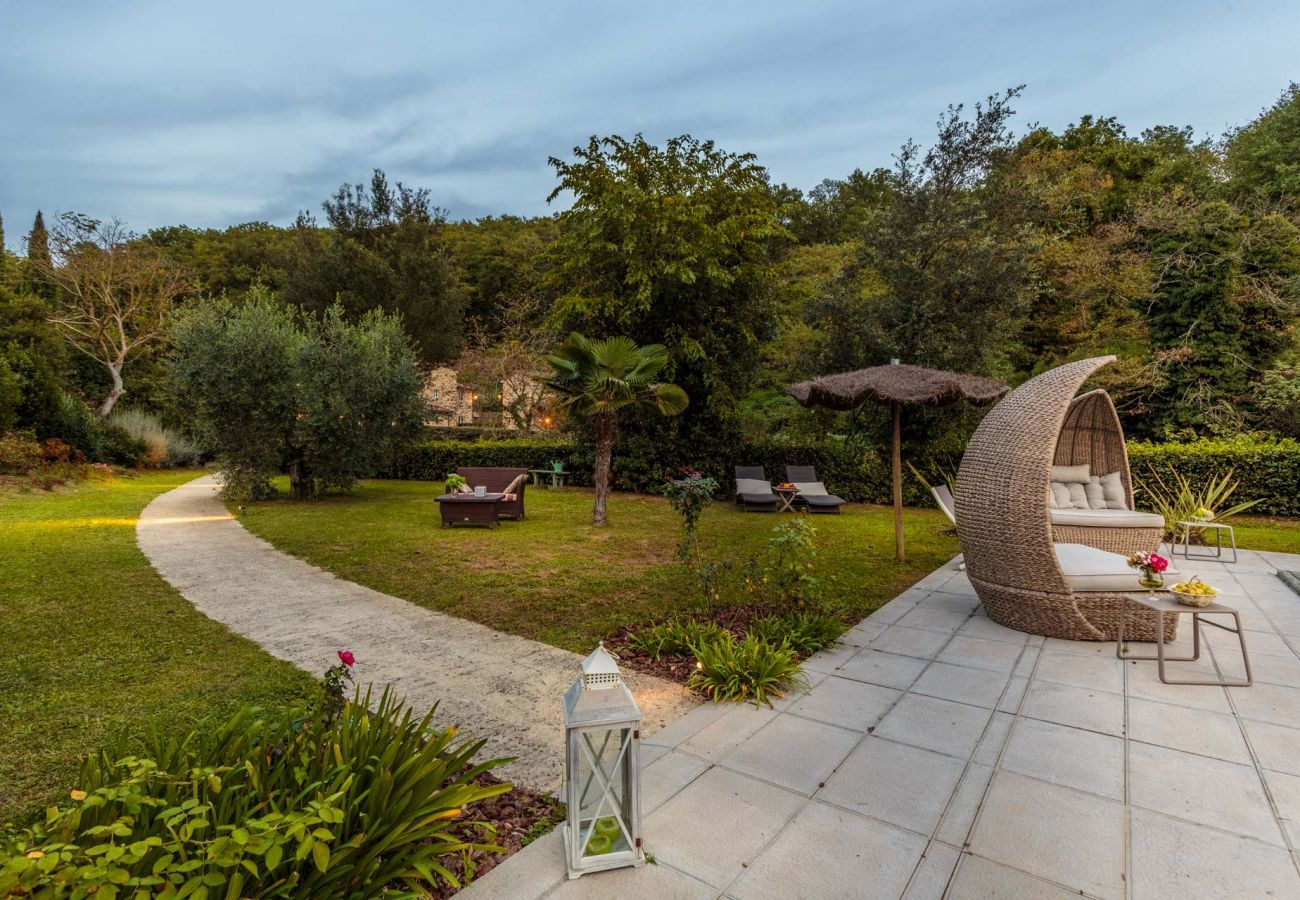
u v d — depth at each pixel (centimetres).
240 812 177
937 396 629
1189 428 1409
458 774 252
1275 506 1007
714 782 259
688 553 564
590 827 205
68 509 1035
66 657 394
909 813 236
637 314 1280
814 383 705
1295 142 1769
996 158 1128
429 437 1461
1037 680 368
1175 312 1473
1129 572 439
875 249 1175
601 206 1212
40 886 135
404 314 2556
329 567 670
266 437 1207
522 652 423
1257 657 403
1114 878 199
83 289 2181
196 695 340
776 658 367
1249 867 204
